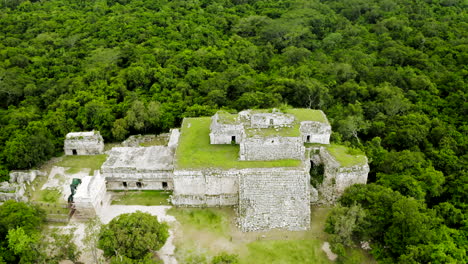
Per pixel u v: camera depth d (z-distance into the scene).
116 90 67.94
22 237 37.19
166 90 68.31
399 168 47.59
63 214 44.97
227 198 46.12
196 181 45.56
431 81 70.81
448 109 63.28
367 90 67.56
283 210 43.69
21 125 58.44
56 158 55.94
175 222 44.19
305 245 41.09
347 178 45.97
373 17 98.06
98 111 60.59
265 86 70.12
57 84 69.75
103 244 36.69
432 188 45.50
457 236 39.97
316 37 91.19
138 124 60.03
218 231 42.94
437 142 56.44
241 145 45.97
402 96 64.19
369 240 40.97
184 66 76.25
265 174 44.88
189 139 51.34
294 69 74.25
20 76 70.94
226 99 67.50
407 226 38.03
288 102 66.62
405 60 78.75
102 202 46.50
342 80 72.50
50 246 40.16
